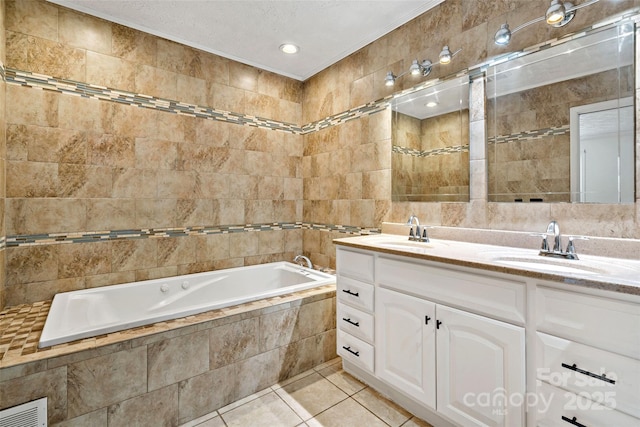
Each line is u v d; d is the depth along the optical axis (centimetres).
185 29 227
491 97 177
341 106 272
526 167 163
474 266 125
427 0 198
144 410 147
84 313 191
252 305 189
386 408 169
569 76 148
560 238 143
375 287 175
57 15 197
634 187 131
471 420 130
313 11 206
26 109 189
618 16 134
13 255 187
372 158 246
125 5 199
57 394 127
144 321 156
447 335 138
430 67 204
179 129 245
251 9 204
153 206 234
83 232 208
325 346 218
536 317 111
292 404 172
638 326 89
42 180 194
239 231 278
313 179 304
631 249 128
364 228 252
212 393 167
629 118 132
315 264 301
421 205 212
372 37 238
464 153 189
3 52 178
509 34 158
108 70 214
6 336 145
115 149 218
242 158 279
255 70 286
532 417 112
